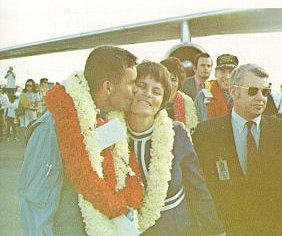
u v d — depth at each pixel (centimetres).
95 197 230
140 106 256
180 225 262
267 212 285
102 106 245
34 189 222
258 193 288
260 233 283
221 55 344
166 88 262
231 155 289
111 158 245
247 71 287
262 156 288
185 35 544
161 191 259
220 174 289
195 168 266
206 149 289
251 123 289
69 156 227
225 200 287
